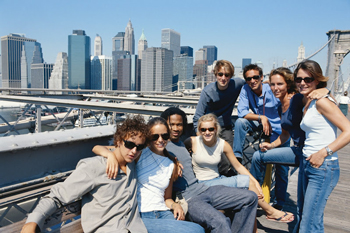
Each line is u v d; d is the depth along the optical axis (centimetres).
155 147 233
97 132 260
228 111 372
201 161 286
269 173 336
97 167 186
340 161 676
